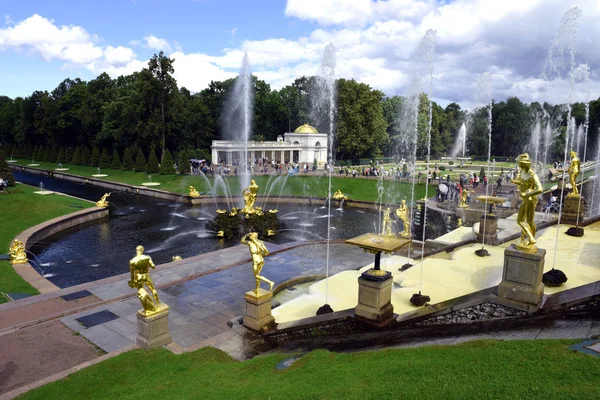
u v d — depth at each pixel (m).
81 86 110.50
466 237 27.03
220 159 84.75
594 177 44.31
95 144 100.56
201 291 20.59
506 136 117.69
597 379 7.38
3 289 20.84
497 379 7.73
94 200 57.91
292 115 111.25
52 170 90.12
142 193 63.59
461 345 9.91
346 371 9.31
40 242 34.53
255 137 108.69
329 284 19.33
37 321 16.86
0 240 30.88
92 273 26.75
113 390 10.70
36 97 120.44
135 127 83.62
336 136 89.56
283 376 9.91
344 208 52.66
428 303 14.87
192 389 10.11
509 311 12.75
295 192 58.66
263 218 38.03
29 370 13.33
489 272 18.17
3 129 136.12
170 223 42.59
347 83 87.44
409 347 10.95
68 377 11.72
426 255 22.86
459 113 141.12
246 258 26.39
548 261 17.47
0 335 15.71
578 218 24.14
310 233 38.56
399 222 43.56
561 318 11.61
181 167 69.62
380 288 13.23
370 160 92.94
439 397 7.31
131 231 38.88
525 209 12.75
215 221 38.28
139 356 12.93
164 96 81.12
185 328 16.47
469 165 90.94
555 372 7.79
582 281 15.01
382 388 7.95
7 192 47.97
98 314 17.73
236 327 15.72
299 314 16.28
